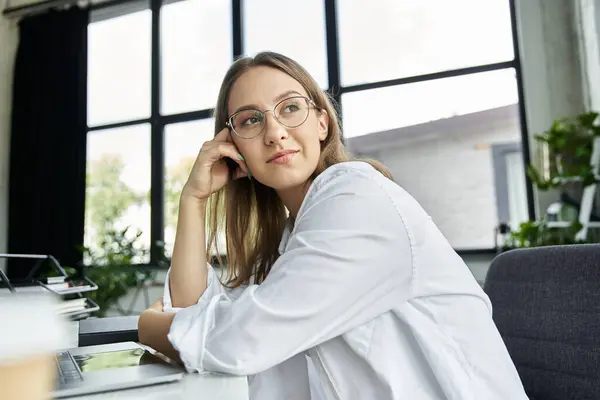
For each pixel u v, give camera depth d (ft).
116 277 11.87
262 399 2.57
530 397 3.43
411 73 11.51
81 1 14.21
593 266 3.25
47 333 0.77
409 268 2.36
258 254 3.71
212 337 2.07
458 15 11.26
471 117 11.04
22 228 13.60
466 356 2.39
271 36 12.78
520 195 10.61
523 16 10.56
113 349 2.46
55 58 14.01
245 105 2.86
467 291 2.52
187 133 13.51
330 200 2.39
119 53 14.25
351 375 2.38
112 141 14.01
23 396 0.73
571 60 10.12
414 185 11.35
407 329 2.41
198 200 3.14
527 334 3.50
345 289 2.17
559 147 8.86
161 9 13.94
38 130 13.91
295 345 2.10
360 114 11.77
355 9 12.09
